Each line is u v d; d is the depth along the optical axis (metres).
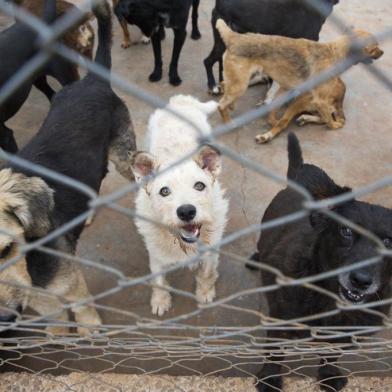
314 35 2.13
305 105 2.00
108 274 1.70
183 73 2.29
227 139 2.04
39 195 1.34
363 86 2.20
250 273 1.70
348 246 1.27
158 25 2.11
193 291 1.67
